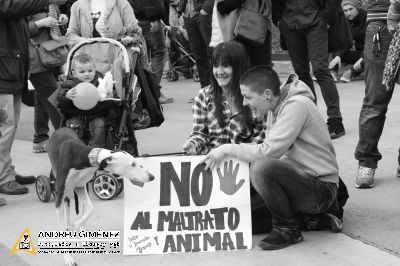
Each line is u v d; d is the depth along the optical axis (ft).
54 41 20.97
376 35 16.31
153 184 13.66
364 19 34.32
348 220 14.75
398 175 17.65
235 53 14.19
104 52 18.89
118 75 18.24
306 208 13.35
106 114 17.69
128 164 12.53
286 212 13.23
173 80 40.57
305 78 23.27
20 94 18.28
